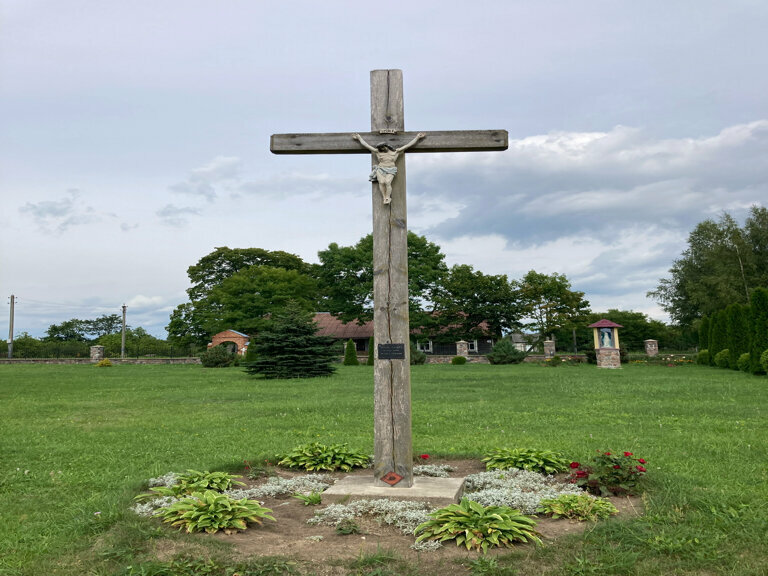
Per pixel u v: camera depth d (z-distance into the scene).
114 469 7.05
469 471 6.61
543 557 3.84
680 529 4.24
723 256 44.69
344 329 48.19
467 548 3.97
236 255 49.50
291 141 5.95
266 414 12.57
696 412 11.60
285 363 24.97
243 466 6.88
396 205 5.70
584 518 4.55
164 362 40.91
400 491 5.22
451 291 45.56
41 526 4.78
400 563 3.79
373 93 5.90
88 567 3.85
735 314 27.34
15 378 24.98
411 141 5.77
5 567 3.90
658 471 6.11
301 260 52.44
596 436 8.89
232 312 43.16
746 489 5.46
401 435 5.45
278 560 3.81
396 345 5.52
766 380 19.56
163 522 4.58
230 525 4.46
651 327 58.06
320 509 4.89
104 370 31.05
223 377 25.41
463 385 19.38
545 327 43.03
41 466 7.25
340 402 14.68
